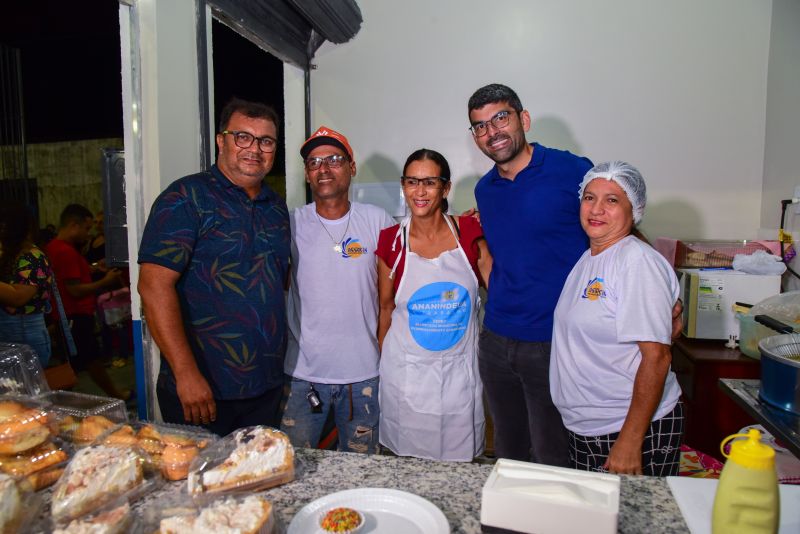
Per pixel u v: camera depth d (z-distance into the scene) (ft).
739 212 10.17
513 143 6.17
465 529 3.09
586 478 3.08
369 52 10.87
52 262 11.37
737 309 8.58
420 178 6.02
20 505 3.07
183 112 6.75
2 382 4.32
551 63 10.29
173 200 5.02
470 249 6.33
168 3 6.45
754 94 9.89
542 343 6.24
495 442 7.04
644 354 4.66
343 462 3.89
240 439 3.72
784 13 9.23
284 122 11.29
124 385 13.01
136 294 6.60
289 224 5.86
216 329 5.21
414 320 6.20
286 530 3.07
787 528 3.14
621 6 10.00
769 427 4.71
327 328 6.43
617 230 5.01
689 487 3.50
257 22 8.71
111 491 3.30
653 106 10.12
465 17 10.48
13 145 13.01
